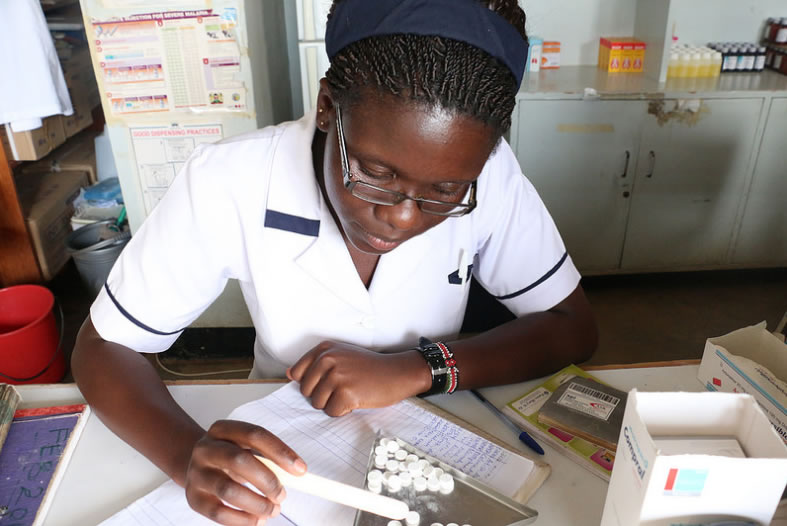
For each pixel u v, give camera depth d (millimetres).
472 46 580
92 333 938
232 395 926
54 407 882
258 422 833
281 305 976
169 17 1890
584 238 2729
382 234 694
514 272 1065
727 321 2615
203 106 2008
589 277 2934
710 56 2680
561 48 2951
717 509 559
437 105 567
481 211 1011
